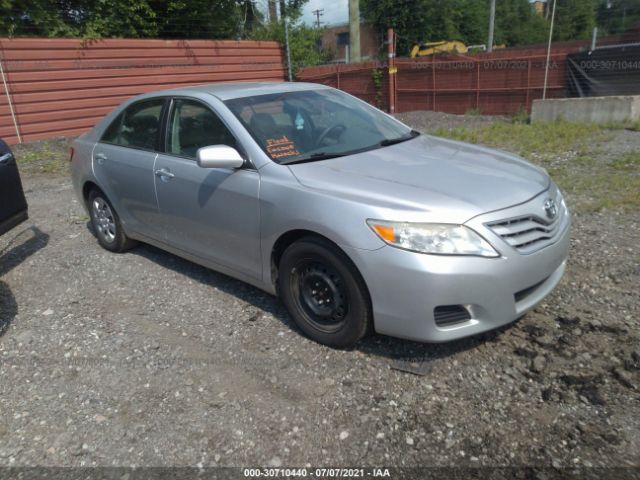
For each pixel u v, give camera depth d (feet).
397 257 9.29
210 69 51.44
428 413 9.01
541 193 10.68
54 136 40.83
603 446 8.11
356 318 10.16
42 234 19.22
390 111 57.36
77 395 10.04
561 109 39.45
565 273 13.62
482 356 10.40
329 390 9.71
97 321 12.69
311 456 8.29
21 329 12.54
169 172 13.46
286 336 11.49
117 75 44.19
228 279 14.48
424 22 115.55
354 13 62.13
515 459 8.00
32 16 43.16
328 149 12.26
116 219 16.34
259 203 11.27
